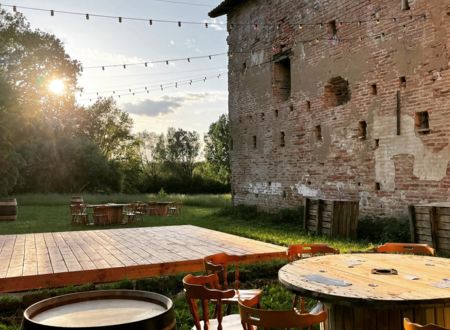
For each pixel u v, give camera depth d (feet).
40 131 124.57
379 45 40.09
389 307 10.55
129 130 180.34
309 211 42.80
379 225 37.35
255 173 60.08
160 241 30.94
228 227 47.67
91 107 175.52
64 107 136.67
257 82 59.88
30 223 55.67
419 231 31.32
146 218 62.44
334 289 11.53
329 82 46.75
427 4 35.53
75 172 127.75
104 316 9.78
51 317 9.77
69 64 116.67
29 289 20.89
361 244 34.12
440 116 34.45
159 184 151.94
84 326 8.98
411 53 36.88
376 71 40.37
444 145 34.09
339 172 44.88
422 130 35.65
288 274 13.16
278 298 20.97
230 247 27.99
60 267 22.48
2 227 51.26
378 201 40.09
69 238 33.04
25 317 9.43
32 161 119.55
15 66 106.01
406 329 9.37
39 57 110.32
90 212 73.77
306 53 50.14
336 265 14.30
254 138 60.75
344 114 44.24
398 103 38.01
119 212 55.52
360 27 42.29
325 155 46.88
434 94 34.94
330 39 46.24
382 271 13.28
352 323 11.96
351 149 43.27
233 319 14.35
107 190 130.93
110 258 24.68
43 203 90.79
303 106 50.57
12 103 94.27
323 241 35.91
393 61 38.58
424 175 35.68
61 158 126.21
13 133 94.99
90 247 28.68
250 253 25.67
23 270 21.85
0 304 19.54
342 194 44.45
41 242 31.14
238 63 64.54
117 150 179.52
